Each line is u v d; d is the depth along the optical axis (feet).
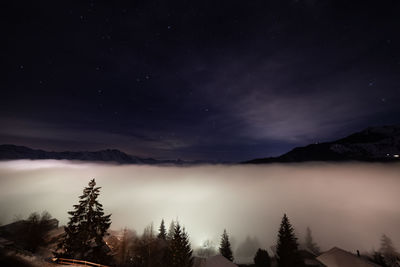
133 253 152.56
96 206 104.37
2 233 135.74
